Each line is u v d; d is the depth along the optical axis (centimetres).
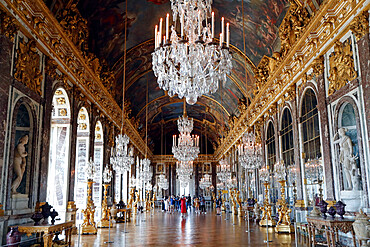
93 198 1791
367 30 810
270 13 1474
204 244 1016
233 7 1625
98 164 1811
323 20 1045
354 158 909
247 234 1238
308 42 1150
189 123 1841
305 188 1266
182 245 1003
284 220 1263
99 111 1742
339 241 886
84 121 1548
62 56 1201
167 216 2314
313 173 1176
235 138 2919
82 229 1279
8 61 827
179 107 3622
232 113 2984
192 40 854
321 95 1075
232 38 1914
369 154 803
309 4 1150
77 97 1359
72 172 1298
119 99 2316
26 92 925
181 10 839
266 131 1866
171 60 893
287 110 1487
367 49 805
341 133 942
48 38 1073
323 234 995
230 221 1839
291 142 1437
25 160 951
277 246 948
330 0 959
